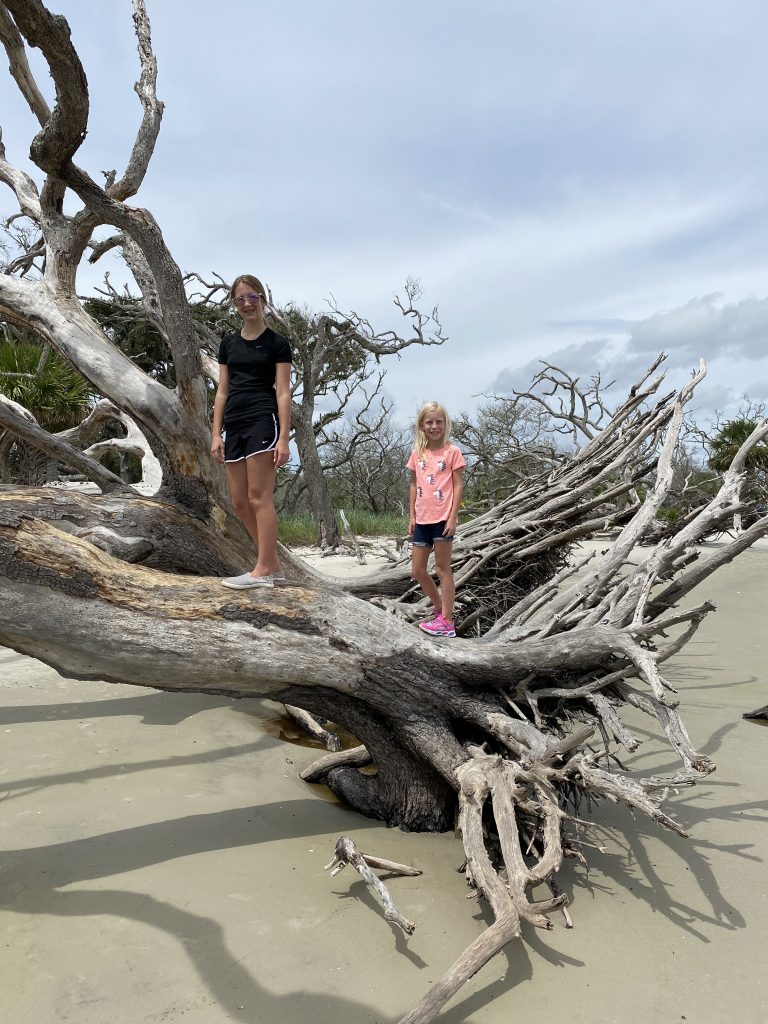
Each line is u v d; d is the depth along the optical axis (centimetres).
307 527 2209
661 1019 260
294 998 265
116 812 402
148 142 505
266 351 400
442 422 474
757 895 344
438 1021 257
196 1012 256
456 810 420
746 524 1218
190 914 312
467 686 425
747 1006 267
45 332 513
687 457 2514
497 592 613
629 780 323
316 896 332
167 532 493
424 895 338
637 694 404
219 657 382
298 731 582
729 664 820
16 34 466
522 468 2212
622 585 484
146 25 522
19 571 346
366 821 427
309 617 402
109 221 412
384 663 408
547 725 421
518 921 269
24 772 450
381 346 2225
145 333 2523
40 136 370
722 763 520
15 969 273
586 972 286
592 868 371
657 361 698
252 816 411
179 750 505
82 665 371
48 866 344
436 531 470
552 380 1566
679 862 377
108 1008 256
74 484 1483
